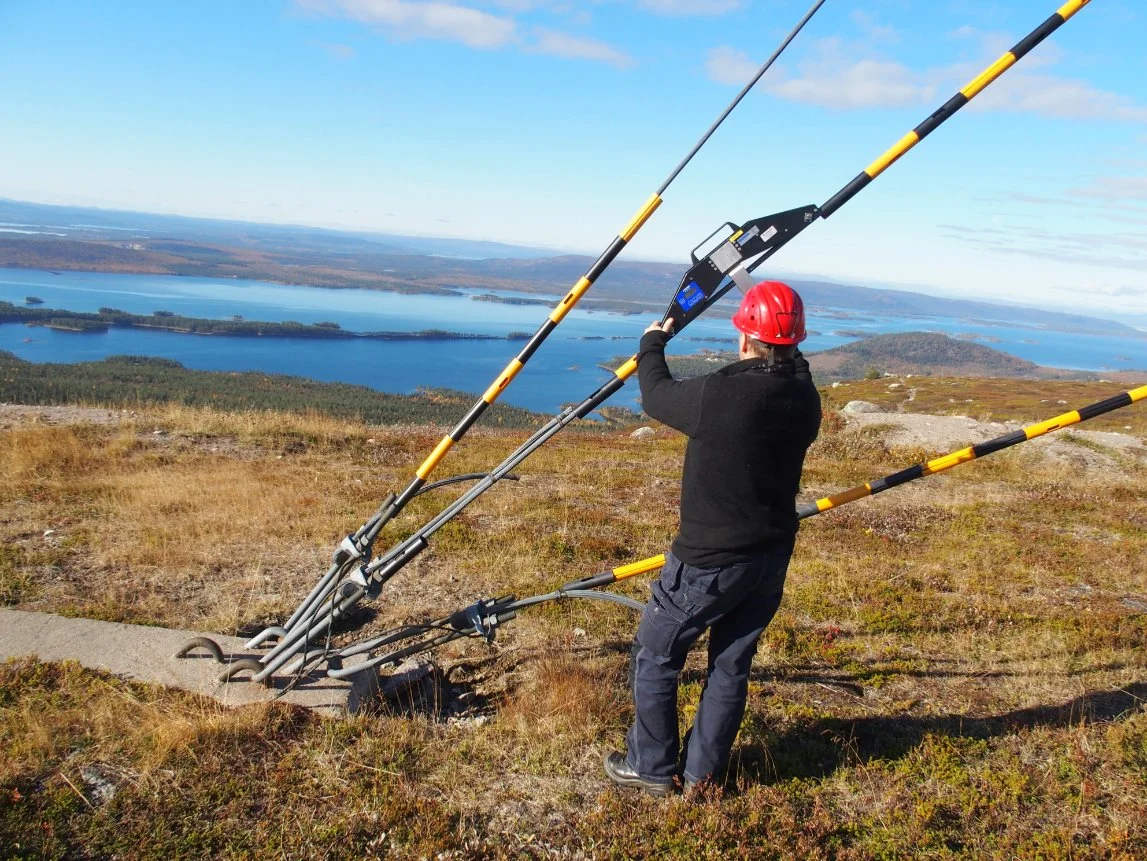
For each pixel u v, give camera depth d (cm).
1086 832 303
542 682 396
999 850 291
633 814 301
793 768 338
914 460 1208
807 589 573
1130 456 1238
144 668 381
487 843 282
